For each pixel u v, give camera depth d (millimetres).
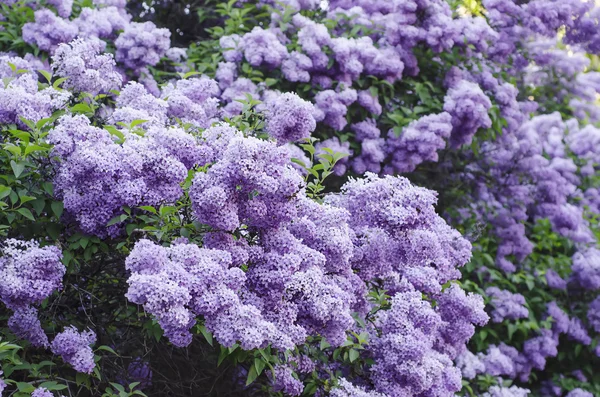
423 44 6930
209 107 4820
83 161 3363
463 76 7117
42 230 3629
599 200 8805
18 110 3697
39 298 3318
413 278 4254
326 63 6230
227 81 6191
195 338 4168
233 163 3258
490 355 6586
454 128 6688
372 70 6422
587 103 9539
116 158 3453
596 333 8008
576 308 8039
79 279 3934
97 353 4012
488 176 7887
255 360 3342
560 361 8086
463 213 7359
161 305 2986
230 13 6848
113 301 4117
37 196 3570
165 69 6777
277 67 6367
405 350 3926
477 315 4555
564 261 7898
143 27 6246
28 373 3654
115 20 6320
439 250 3986
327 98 6098
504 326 7316
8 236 3664
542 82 9242
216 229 3371
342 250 3600
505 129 7434
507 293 7031
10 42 6227
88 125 3598
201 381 4410
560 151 8555
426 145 6285
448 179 7414
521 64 8164
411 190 3855
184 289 3004
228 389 4430
